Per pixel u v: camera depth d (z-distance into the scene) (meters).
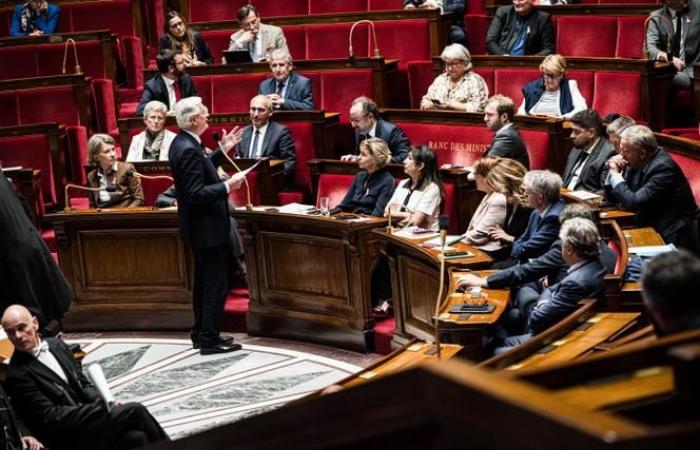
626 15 10.38
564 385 1.58
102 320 8.95
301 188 9.79
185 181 7.68
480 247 7.14
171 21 11.53
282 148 9.59
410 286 7.54
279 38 11.37
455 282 6.37
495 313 5.91
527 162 8.22
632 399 1.59
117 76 12.87
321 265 8.20
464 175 8.10
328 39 11.44
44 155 10.55
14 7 13.34
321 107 10.65
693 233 6.80
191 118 7.66
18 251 6.26
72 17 13.17
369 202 8.30
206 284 8.06
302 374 7.68
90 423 6.05
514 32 10.68
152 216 8.70
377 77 10.49
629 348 1.62
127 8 13.15
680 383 1.55
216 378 7.72
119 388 7.65
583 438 1.21
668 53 9.66
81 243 8.93
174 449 1.98
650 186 6.80
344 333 8.08
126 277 8.91
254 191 9.12
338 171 8.98
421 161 7.87
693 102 9.47
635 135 6.85
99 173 9.32
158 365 8.08
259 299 8.59
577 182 7.90
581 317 5.15
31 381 6.08
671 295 2.83
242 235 8.54
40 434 6.14
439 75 10.30
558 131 8.66
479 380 1.33
